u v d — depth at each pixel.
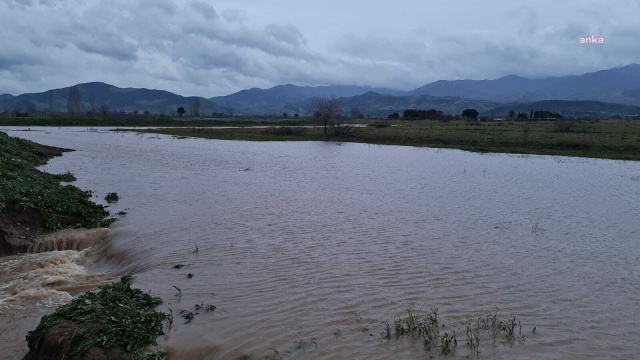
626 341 9.08
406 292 11.16
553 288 11.59
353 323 9.60
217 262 13.06
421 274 12.35
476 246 14.98
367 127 92.25
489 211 20.38
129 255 14.09
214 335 9.10
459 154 48.88
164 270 12.45
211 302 10.48
